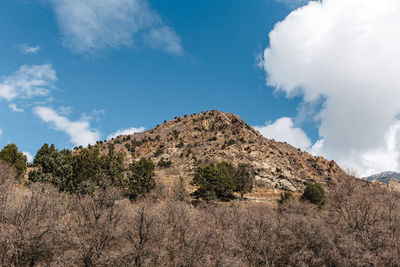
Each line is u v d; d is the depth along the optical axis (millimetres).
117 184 44906
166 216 24922
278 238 25797
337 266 24672
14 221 19156
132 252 19500
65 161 40250
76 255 19031
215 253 22453
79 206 22375
